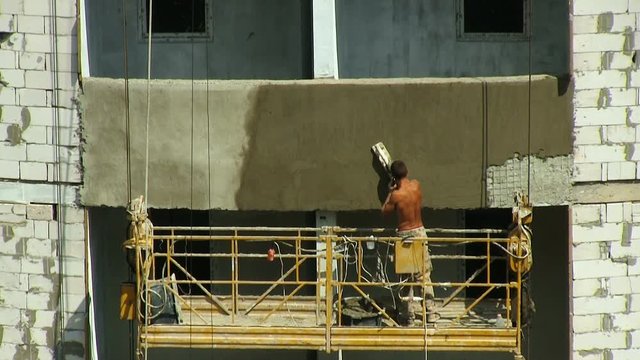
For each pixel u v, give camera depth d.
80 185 69.88
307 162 69.19
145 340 66.25
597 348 69.62
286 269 76.69
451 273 76.50
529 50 73.38
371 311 68.56
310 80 69.00
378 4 73.81
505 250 64.44
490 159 68.62
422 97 68.50
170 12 74.44
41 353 71.69
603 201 68.94
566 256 72.19
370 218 75.81
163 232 76.00
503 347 65.62
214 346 66.44
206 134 69.25
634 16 67.56
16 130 70.00
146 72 74.56
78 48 68.94
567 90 68.06
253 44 74.50
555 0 72.88
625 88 68.06
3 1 69.06
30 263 71.06
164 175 69.56
